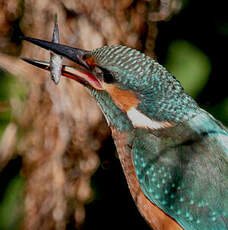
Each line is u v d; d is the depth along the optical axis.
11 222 13.10
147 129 9.49
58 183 13.02
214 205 9.03
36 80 12.95
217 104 13.91
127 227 13.85
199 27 14.45
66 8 12.79
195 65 13.92
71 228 13.34
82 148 13.03
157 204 9.38
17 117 13.20
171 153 9.30
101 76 9.41
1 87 13.10
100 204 13.76
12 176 13.28
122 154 9.80
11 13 13.16
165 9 13.44
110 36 12.88
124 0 12.99
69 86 12.80
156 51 13.68
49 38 12.84
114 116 9.62
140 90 9.37
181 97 9.49
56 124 12.91
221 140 9.30
